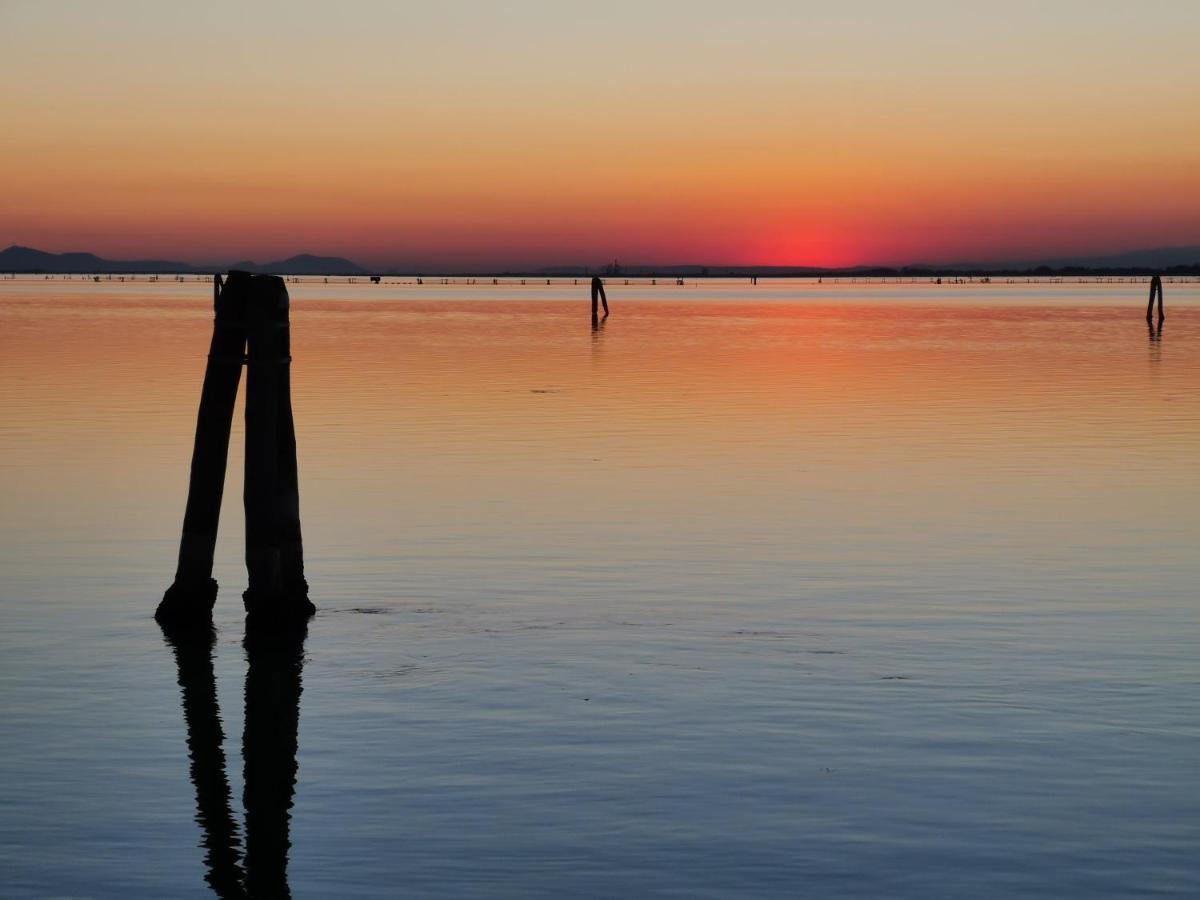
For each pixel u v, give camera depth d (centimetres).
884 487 3119
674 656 1802
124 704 1639
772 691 1650
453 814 1296
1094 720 1537
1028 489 3091
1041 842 1221
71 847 1239
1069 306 18550
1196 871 1163
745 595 2131
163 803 1336
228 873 1183
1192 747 1450
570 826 1264
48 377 5897
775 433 4081
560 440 3906
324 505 2870
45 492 3009
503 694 1655
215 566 2352
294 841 1243
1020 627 1942
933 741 1473
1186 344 8750
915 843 1220
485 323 12031
